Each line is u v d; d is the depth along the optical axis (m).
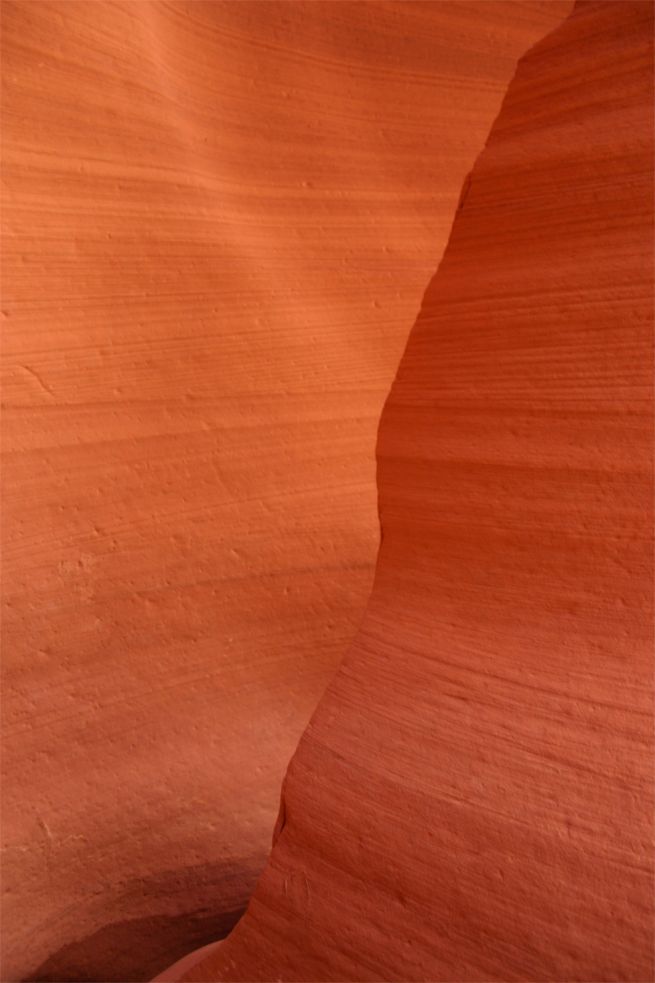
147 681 2.19
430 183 2.44
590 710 1.28
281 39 2.16
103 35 1.83
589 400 1.41
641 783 1.20
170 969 2.03
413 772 1.37
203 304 2.12
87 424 2.01
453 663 1.44
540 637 1.37
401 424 1.67
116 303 2.00
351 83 2.28
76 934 2.11
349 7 2.21
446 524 1.55
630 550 1.33
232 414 2.20
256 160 2.17
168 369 2.09
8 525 1.94
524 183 1.62
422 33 2.34
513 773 1.29
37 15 1.73
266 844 2.41
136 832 2.19
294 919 1.38
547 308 1.50
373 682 1.50
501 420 1.51
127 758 2.17
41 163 1.84
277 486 2.28
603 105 1.58
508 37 2.48
